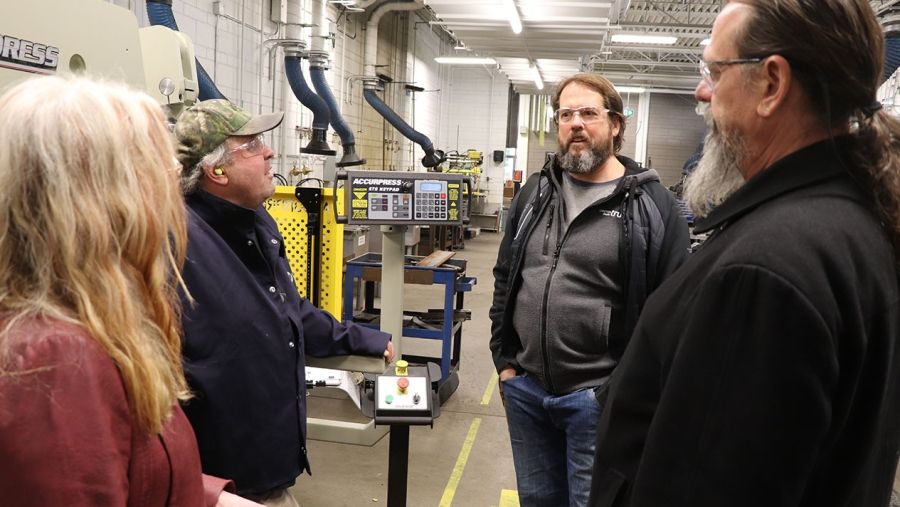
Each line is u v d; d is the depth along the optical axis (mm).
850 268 598
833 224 617
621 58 10422
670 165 12031
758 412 587
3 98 616
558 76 9508
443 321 3670
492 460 2896
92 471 577
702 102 780
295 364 1425
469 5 5426
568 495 1701
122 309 617
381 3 7059
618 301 1559
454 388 3711
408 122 9102
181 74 1835
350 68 7098
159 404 646
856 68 636
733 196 708
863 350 599
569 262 1577
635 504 686
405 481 1672
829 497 657
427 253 7406
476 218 11258
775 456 584
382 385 1588
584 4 5316
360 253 4680
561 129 1604
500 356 1737
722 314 621
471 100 11422
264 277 1405
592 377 1570
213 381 1261
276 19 5438
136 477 640
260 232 1456
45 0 1144
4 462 560
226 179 1357
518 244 1682
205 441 1287
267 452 1355
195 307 1244
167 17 3225
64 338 578
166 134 693
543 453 1679
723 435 608
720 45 713
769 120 685
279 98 5594
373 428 1907
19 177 587
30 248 590
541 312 1592
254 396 1324
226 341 1277
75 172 592
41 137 584
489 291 6461
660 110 11922
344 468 2748
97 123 609
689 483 632
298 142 5906
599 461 845
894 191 655
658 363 756
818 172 656
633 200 1553
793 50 647
